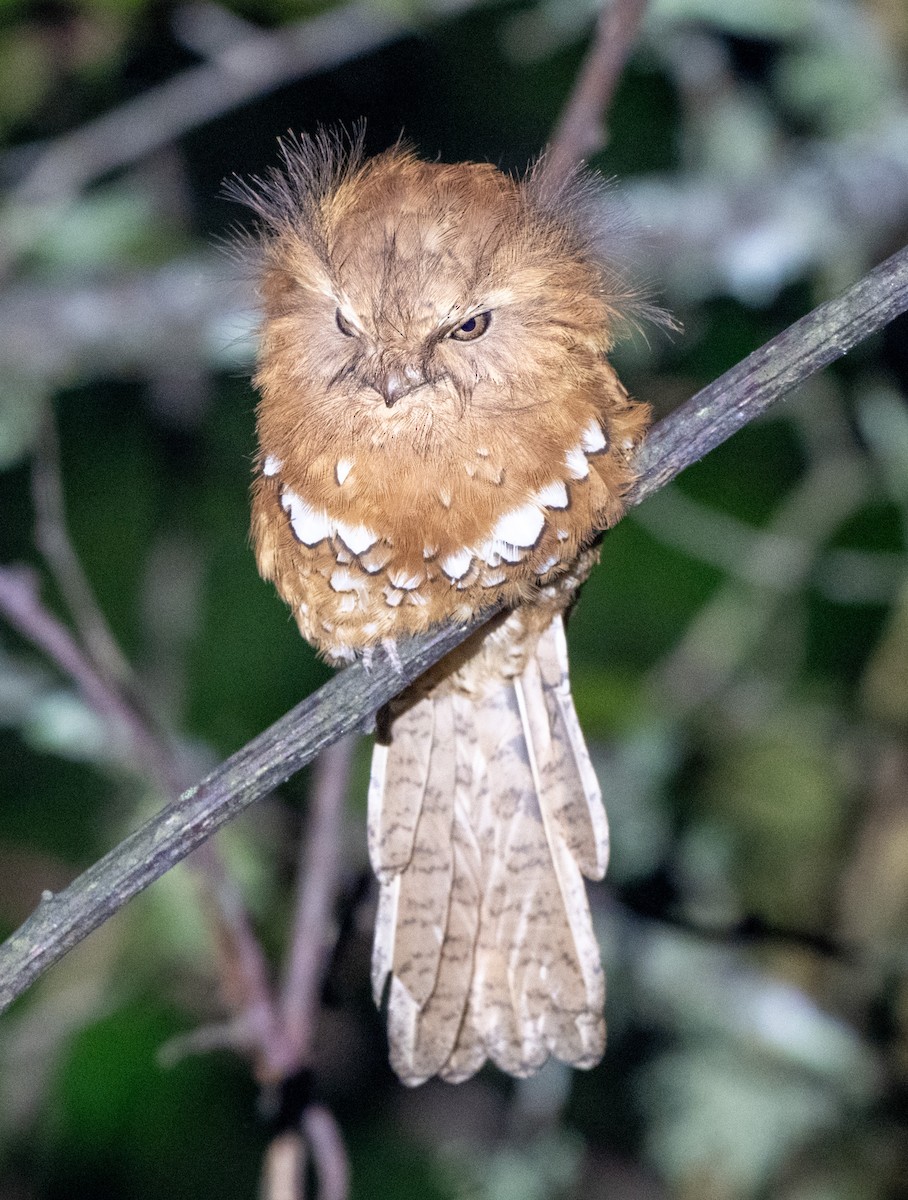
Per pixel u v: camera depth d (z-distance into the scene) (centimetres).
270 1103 773
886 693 1245
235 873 1110
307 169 732
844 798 1238
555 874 745
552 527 662
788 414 1256
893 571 1261
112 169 1276
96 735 1055
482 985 748
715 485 1340
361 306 660
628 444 674
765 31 1162
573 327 678
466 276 654
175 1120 1157
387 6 1109
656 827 1183
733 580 1266
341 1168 754
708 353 1230
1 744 1330
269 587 1359
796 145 1244
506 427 656
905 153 1119
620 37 858
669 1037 1175
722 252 1098
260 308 729
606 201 744
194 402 1280
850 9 1156
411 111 1288
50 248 1217
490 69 1293
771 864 1235
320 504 671
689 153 1216
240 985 778
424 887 750
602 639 1325
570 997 743
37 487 802
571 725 743
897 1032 1152
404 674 646
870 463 1241
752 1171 1134
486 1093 1254
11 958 580
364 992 1241
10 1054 1148
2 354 1140
